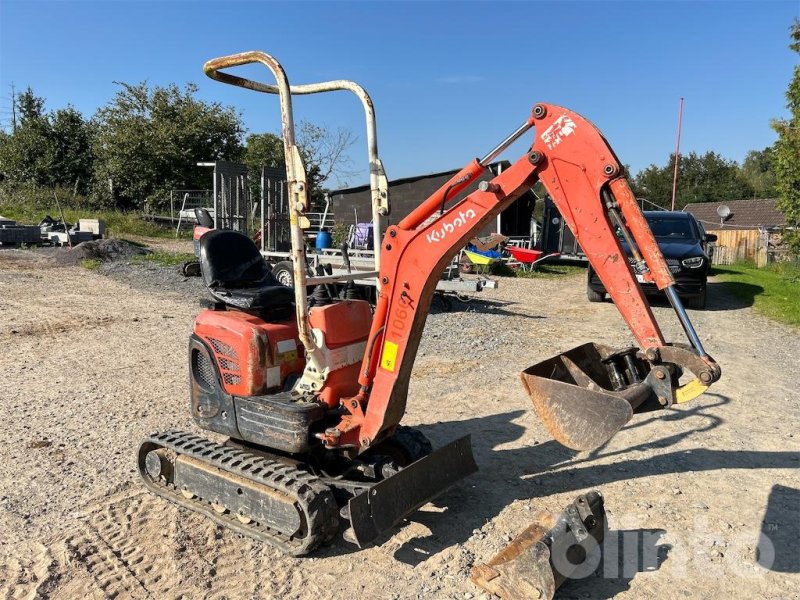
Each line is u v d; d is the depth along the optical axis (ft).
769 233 92.68
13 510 14.11
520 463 16.90
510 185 11.32
